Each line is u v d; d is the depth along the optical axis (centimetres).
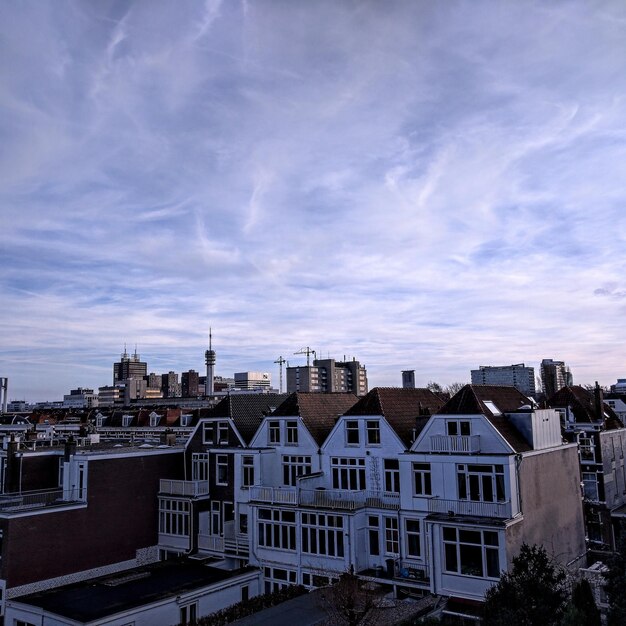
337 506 3425
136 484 4272
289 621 2748
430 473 3167
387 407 3612
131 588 3350
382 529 3353
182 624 3023
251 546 3753
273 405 4641
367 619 2573
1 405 12838
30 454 4491
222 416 4316
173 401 14400
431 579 2950
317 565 3447
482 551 2822
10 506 3866
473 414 3091
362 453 3566
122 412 9912
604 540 4566
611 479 4819
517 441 3130
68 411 13350
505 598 2044
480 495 2988
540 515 3119
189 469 4484
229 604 3469
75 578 3809
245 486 3991
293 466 3912
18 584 3512
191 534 4122
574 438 4622
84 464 4016
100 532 3997
